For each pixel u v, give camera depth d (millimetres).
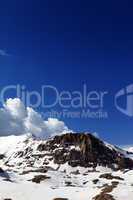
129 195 122750
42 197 138125
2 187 153250
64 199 132125
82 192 140500
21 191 147250
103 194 126312
